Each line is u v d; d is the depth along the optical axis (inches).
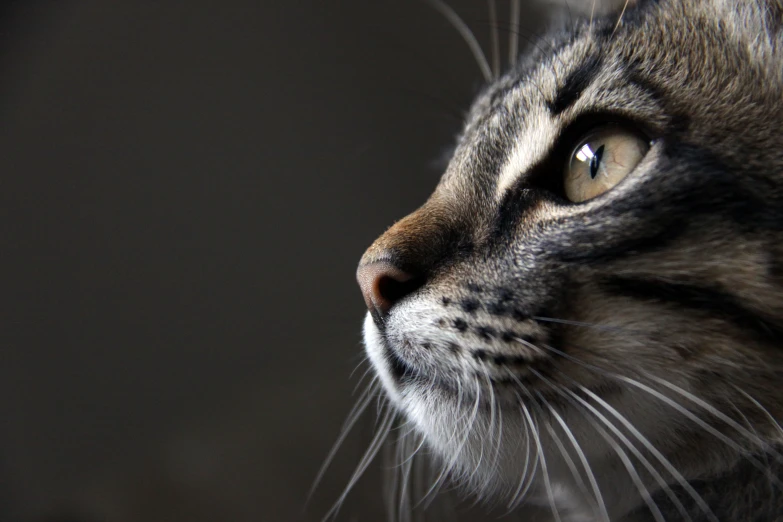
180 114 22.9
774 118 14.0
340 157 24.0
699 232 13.8
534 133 14.7
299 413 20.4
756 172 13.8
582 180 14.3
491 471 15.1
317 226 24.3
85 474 21.4
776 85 14.1
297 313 23.9
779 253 13.7
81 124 22.3
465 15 21.6
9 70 21.9
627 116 14.1
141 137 22.6
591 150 14.3
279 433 20.2
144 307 22.9
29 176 22.0
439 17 22.1
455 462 15.3
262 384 22.5
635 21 14.9
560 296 14.1
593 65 14.7
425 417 15.0
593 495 15.5
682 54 14.4
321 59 23.3
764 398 13.9
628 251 13.9
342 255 24.4
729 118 14.0
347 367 21.0
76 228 22.3
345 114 23.7
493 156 15.0
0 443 21.3
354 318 22.6
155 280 23.0
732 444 13.9
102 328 22.6
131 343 22.7
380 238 15.1
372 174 24.1
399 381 15.1
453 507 18.1
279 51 23.1
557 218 14.1
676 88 14.2
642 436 14.0
